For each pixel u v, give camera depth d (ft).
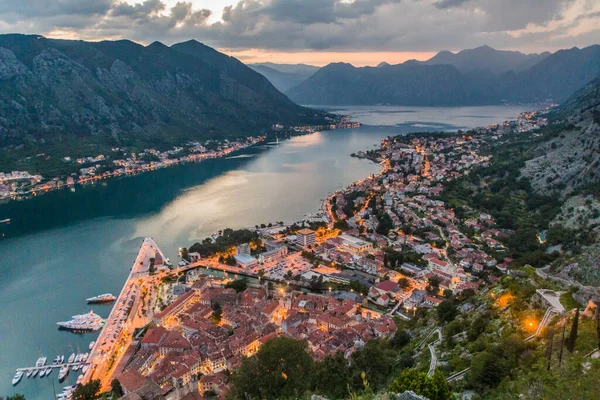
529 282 508.12
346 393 407.44
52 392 605.31
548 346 334.44
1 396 593.42
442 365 423.64
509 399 284.82
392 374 444.55
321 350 629.51
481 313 499.10
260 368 443.73
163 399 545.44
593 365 273.95
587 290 424.87
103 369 642.22
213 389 578.25
